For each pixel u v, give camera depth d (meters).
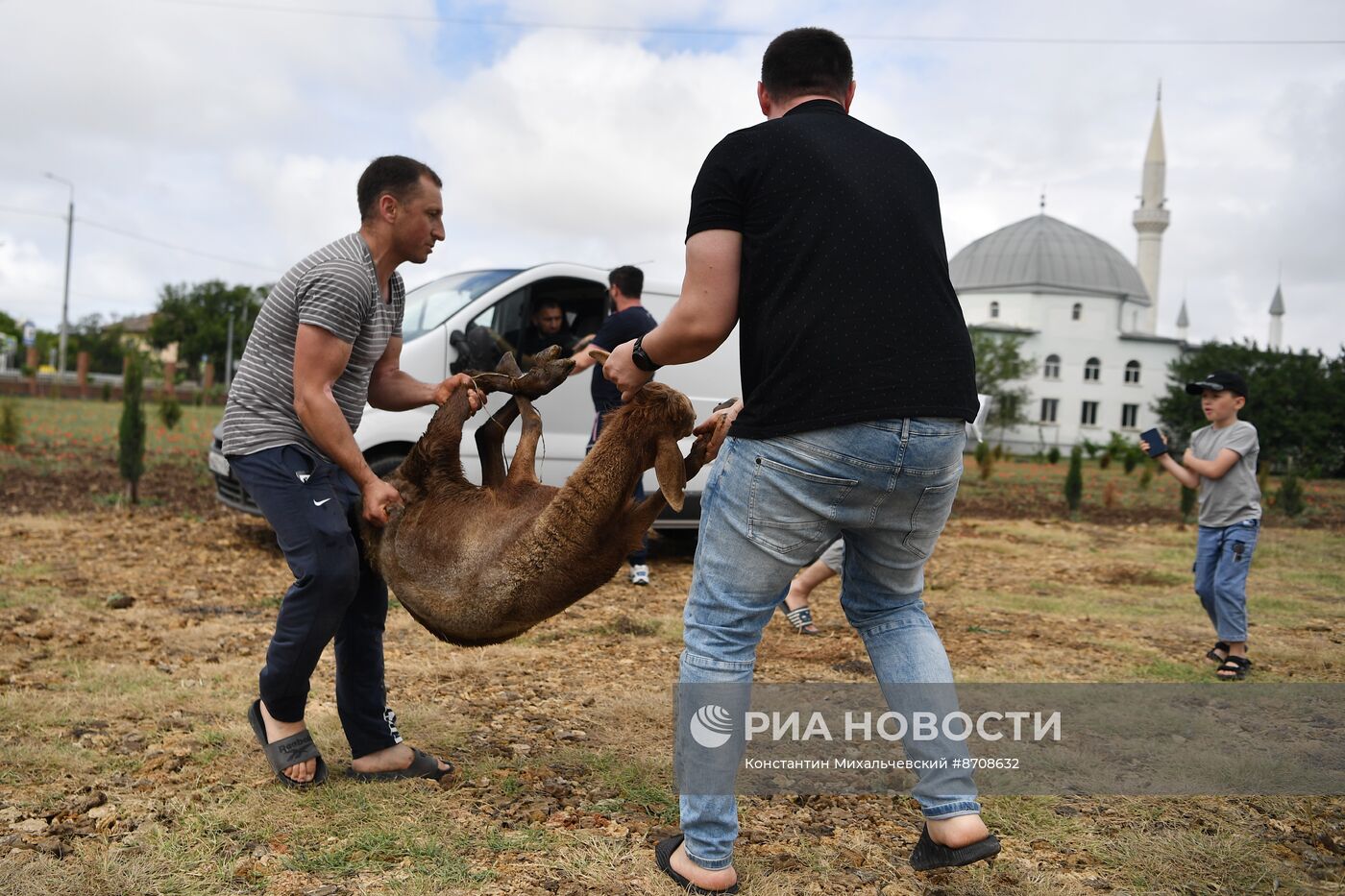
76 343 78.56
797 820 3.26
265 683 3.21
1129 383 72.69
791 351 2.43
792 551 2.56
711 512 2.63
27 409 26.86
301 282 3.11
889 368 2.41
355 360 3.29
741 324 2.59
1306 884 2.88
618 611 6.56
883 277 2.44
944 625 6.57
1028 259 75.19
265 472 3.15
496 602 2.83
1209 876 2.92
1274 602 7.87
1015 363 65.50
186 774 3.39
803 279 2.44
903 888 2.79
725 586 2.61
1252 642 6.32
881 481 2.46
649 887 2.69
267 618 5.90
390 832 2.99
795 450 2.45
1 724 3.79
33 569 6.92
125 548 7.97
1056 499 19.34
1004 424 65.94
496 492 3.09
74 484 12.16
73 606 5.90
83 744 3.62
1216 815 3.40
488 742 3.88
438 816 3.14
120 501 10.70
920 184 2.61
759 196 2.49
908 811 3.37
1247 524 5.51
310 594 3.11
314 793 3.26
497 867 2.80
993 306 74.75
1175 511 17.56
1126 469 28.56
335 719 4.00
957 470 2.58
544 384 3.19
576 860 2.84
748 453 2.52
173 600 6.27
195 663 4.81
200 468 14.89
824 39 2.77
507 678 4.81
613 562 2.82
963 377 2.51
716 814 2.63
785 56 2.78
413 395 3.61
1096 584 8.76
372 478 3.10
